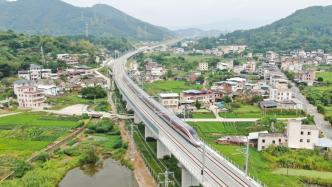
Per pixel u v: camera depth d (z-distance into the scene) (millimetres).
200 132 131125
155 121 123875
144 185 93812
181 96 180000
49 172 97938
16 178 94875
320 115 158500
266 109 161250
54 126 144625
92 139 131625
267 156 104188
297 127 111062
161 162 106250
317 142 111625
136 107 146125
